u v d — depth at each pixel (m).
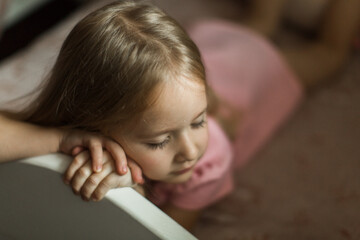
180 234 0.51
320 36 1.22
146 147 0.56
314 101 1.18
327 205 0.94
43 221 0.63
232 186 0.93
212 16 1.30
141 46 0.52
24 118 0.65
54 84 0.59
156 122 0.53
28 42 1.50
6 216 0.67
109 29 0.53
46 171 0.56
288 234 0.88
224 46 1.09
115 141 0.57
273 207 0.95
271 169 1.03
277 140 1.09
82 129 0.59
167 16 0.56
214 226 0.92
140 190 0.67
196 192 0.79
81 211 0.57
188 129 0.56
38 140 0.59
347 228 0.88
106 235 0.58
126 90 0.51
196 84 0.53
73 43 0.55
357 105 1.15
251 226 0.91
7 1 1.16
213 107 0.87
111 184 0.54
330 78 1.21
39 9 1.60
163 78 0.51
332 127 1.11
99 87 0.53
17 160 0.58
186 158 0.57
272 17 1.26
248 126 1.02
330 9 1.17
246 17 1.28
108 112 0.54
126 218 0.53
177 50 0.53
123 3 0.57
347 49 1.20
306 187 0.99
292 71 1.15
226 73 1.03
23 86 0.99
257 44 1.11
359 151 1.04
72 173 0.55
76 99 0.56
